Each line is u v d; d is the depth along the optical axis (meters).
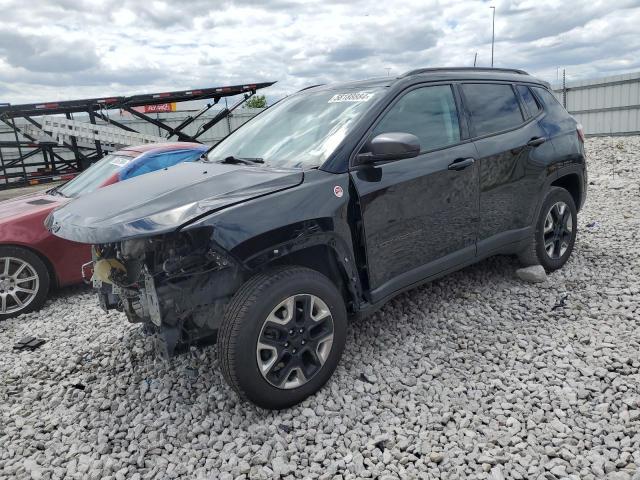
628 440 2.46
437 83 3.82
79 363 3.79
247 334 2.69
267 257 2.79
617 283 4.43
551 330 3.68
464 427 2.68
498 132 4.11
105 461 2.62
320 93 3.99
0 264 4.93
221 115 13.90
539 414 2.72
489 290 4.42
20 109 11.34
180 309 2.81
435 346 3.56
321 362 3.00
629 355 3.24
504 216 4.16
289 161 3.35
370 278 3.25
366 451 2.53
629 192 8.54
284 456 2.56
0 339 4.46
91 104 12.04
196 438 2.76
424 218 3.52
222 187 2.91
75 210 2.99
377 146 3.06
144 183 3.22
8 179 11.87
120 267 3.32
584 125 20.84
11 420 3.08
